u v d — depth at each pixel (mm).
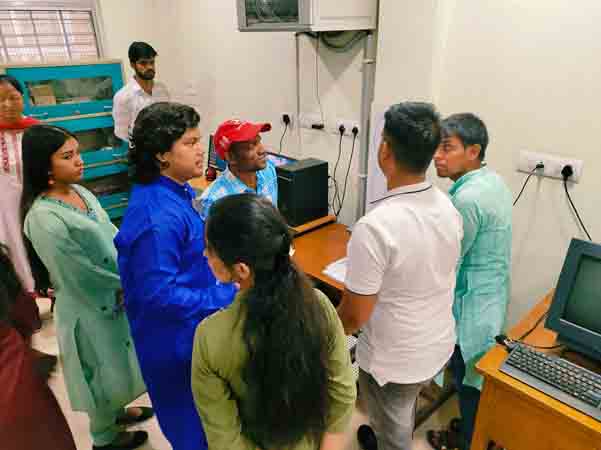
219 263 797
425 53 1916
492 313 1529
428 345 1216
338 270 1995
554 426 1216
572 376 1232
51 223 1428
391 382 1260
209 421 889
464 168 1466
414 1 1883
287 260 808
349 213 2699
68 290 1529
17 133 2389
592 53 1555
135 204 1207
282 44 2709
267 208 779
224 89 3283
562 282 1354
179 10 3377
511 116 1817
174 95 3793
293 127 2859
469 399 1698
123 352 1717
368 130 2344
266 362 785
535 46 1677
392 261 1078
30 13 3238
